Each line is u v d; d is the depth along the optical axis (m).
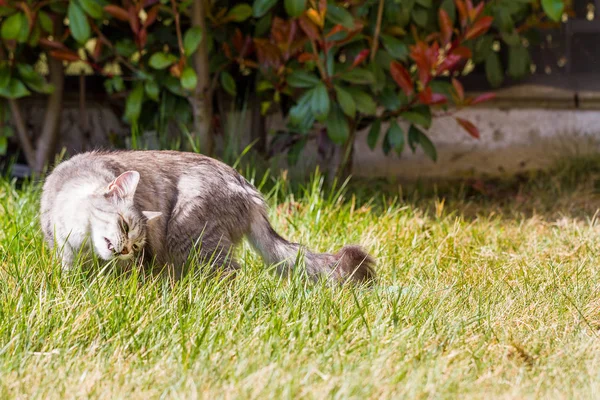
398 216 9.28
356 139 11.91
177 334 5.61
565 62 12.19
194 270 6.86
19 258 6.82
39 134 11.86
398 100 10.14
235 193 7.15
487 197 11.07
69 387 4.84
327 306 6.15
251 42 10.38
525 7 11.04
